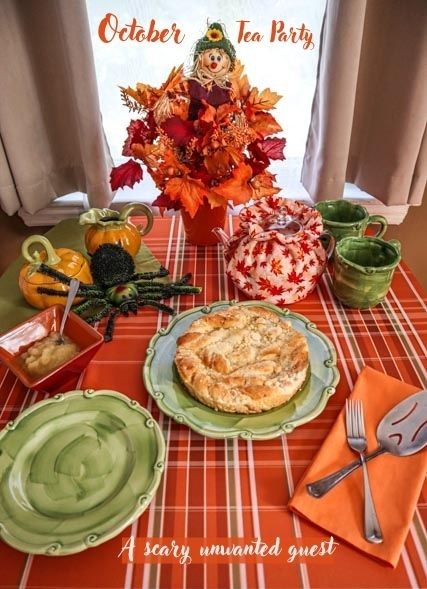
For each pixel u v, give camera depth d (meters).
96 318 0.77
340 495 0.51
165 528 0.50
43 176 1.24
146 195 1.42
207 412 0.60
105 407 0.60
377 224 1.11
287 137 1.35
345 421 0.59
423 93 1.06
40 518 0.49
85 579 0.46
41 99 1.17
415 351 0.72
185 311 0.78
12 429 0.57
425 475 0.54
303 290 0.79
